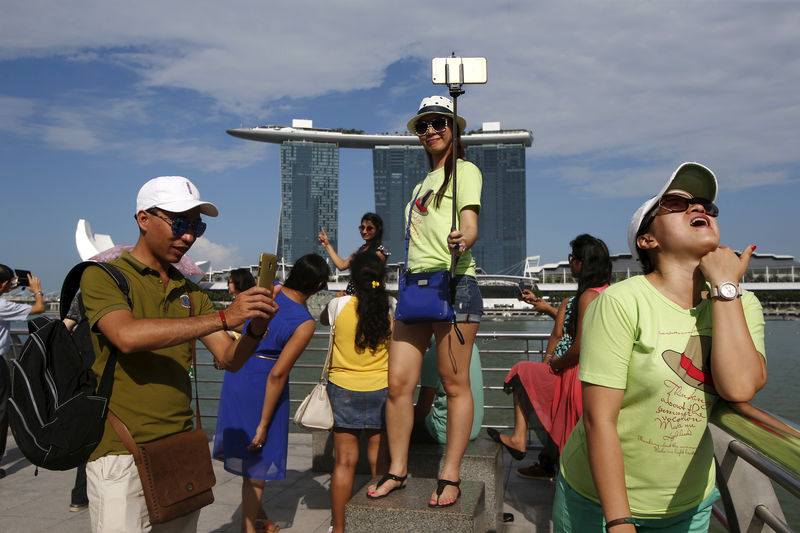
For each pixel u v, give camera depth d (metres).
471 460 3.42
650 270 1.87
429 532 2.38
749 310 1.72
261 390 3.42
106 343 2.09
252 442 3.32
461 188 2.62
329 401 3.47
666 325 1.70
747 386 1.56
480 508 2.60
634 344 1.72
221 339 2.50
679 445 1.73
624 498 1.62
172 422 2.20
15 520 4.07
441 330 2.62
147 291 2.20
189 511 2.16
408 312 2.61
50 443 1.94
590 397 1.73
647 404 1.72
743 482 2.05
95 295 2.04
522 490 4.73
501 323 122.81
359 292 3.57
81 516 4.15
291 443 6.39
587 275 3.59
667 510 1.78
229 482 4.97
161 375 2.18
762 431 1.49
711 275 1.61
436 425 3.71
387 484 2.63
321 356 18.81
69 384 2.03
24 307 5.18
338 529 3.49
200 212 2.34
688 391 1.69
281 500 4.50
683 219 1.68
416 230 2.76
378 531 2.43
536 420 4.44
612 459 1.65
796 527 4.52
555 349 3.87
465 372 2.62
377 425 3.46
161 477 2.08
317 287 3.56
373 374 3.51
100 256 4.93
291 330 3.39
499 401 12.51
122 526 2.02
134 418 2.08
